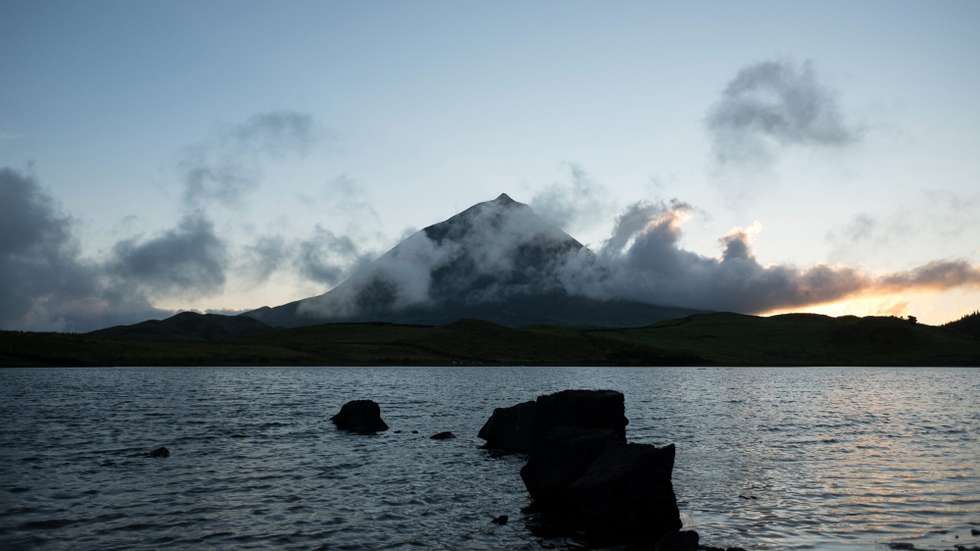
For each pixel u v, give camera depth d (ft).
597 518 81.92
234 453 136.67
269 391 320.29
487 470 123.13
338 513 89.30
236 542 75.66
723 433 172.35
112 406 234.38
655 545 76.54
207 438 157.28
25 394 287.28
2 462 121.19
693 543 73.15
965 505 92.53
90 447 140.77
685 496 99.40
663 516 83.15
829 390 359.05
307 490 103.09
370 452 141.59
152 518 84.99
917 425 190.29
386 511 91.09
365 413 179.63
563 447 95.76
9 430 166.81
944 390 360.89
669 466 85.81
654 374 577.84
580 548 75.66
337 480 111.55
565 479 92.38
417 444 154.61
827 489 103.40
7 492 97.04
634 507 82.48
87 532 78.33
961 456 134.31
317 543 75.77
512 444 144.77
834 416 216.95
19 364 582.35
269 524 83.20
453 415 222.48
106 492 98.99
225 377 453.58
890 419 207.10
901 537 77.61
